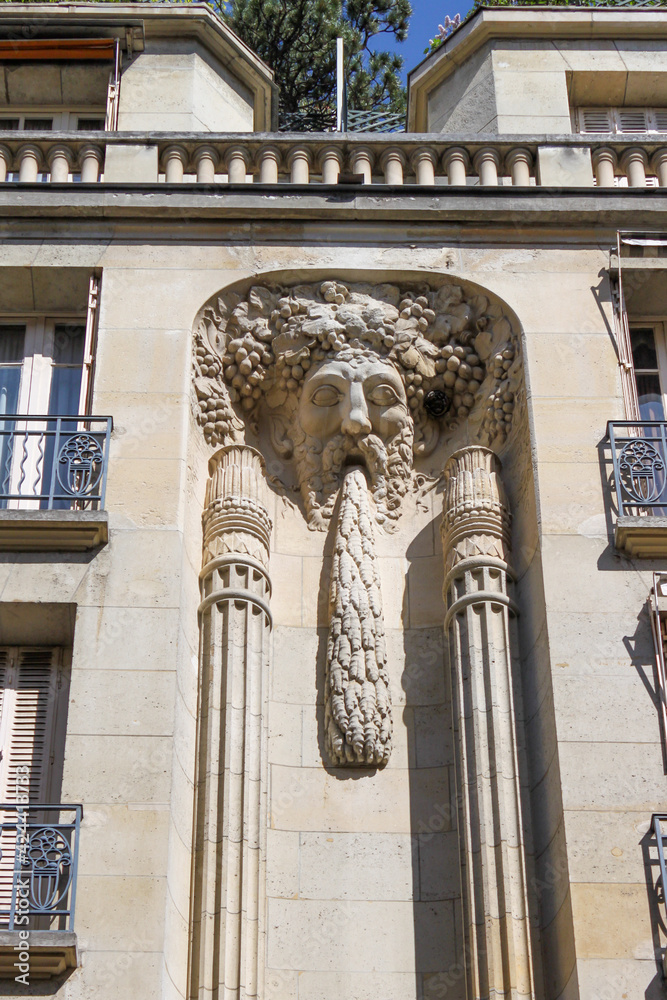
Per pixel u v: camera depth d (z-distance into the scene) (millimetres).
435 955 15398
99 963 14039
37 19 21469
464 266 18641
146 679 15609
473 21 22016
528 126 21188
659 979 13984
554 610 16000
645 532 16203
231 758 15688
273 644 17078
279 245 18812
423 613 17406
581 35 21922
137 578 16250
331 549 17766
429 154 19672
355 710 16469
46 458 17906
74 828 14625
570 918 14359
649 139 19781
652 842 14688
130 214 18891
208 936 14820
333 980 15258
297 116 29266
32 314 18984
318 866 15844
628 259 18578
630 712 15391
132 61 21578
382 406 18250
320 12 29953
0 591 16141
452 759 16406
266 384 18516
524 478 17328
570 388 17594
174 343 17969
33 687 16438
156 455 17141
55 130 21234
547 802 15344
